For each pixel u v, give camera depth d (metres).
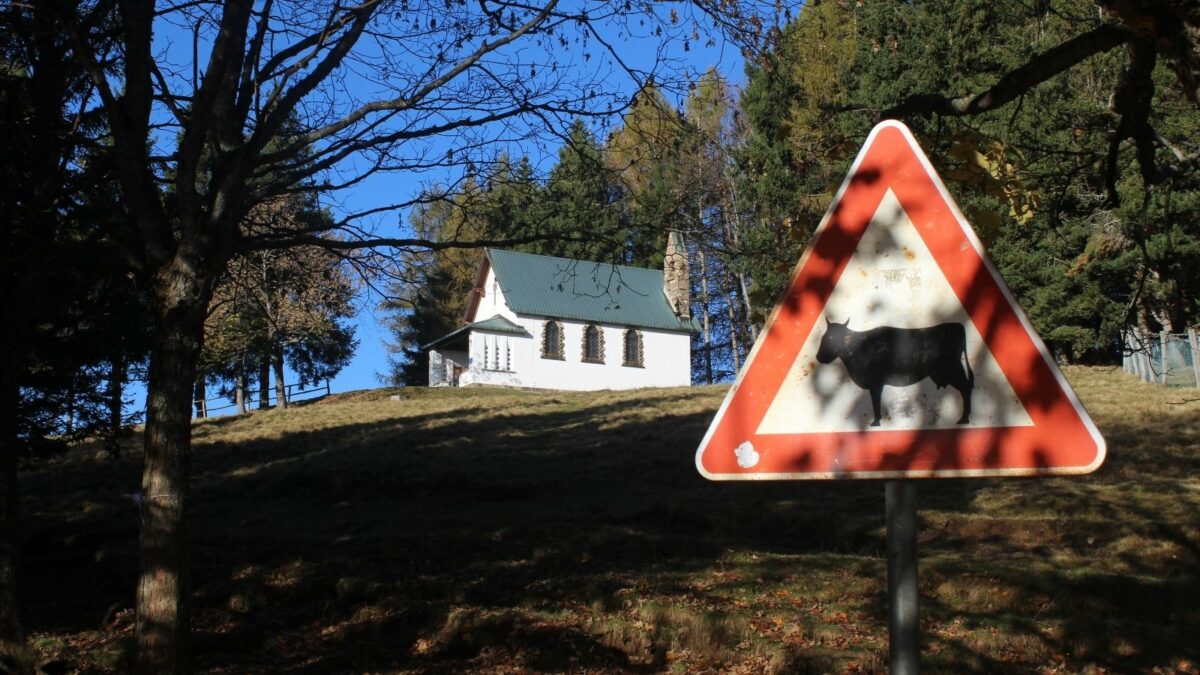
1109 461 22.47
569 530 18.33
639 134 8.14
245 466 31.72
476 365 60.16
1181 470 21.23
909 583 2.81
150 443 6.24
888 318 2.95
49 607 14.11
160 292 6.48
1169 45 3.95
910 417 2.89
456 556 16.50
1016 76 5.04
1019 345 2.84
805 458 2.96
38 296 9.34
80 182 9.33
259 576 14.89
